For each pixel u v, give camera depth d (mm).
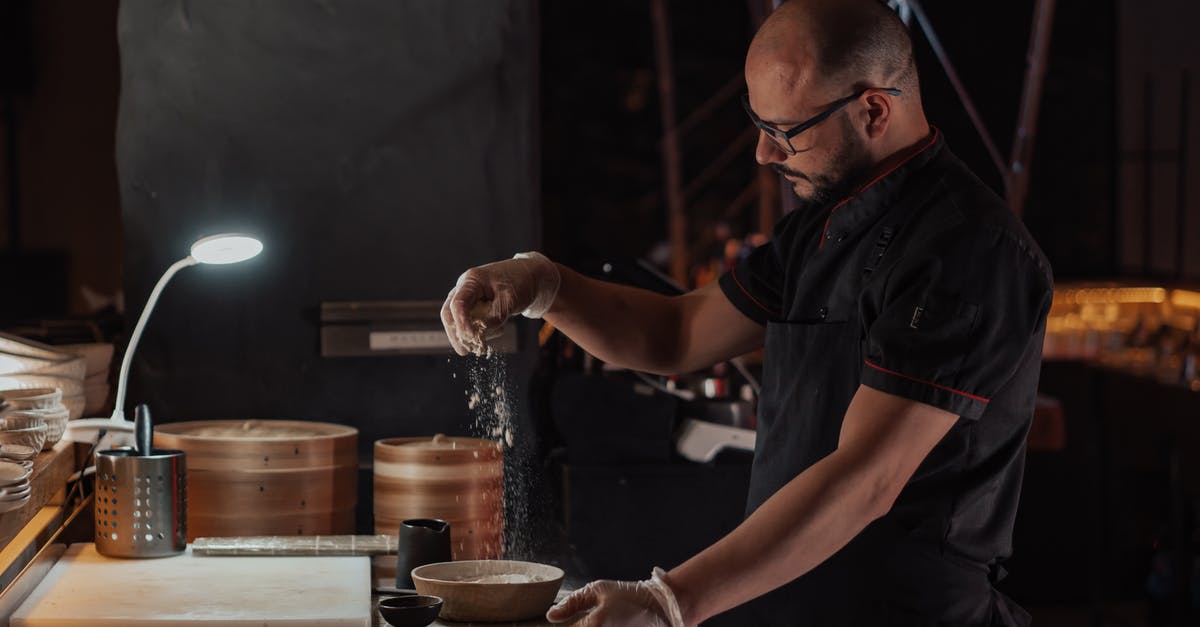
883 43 1624
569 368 3037
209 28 2383
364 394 2475
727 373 3172
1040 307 1581
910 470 1496
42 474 1782
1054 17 5973
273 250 2432
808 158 1669
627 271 2662
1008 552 1728
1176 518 4289
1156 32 5953
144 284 2396
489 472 2062
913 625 1648
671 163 6113
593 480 2408
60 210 6996
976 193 1624
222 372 2426
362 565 1874
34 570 1708
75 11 6945
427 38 2463
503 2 2486
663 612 1351
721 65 6141
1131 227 6066
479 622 1617
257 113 2408
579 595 1350
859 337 1690
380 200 2467
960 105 4461
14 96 6852
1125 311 5570
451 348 2492
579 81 6055
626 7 6062
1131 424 4680
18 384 2061
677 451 2480
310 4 2414
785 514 1431
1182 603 4262
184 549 1943
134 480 1888
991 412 1612
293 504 2059
